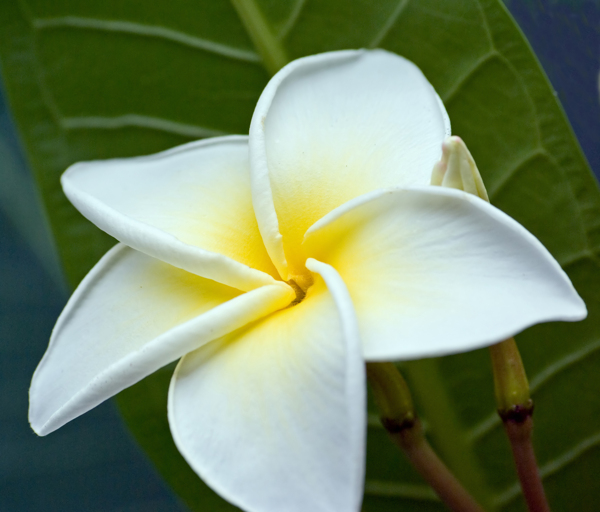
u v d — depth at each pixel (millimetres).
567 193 285
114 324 257
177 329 245
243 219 264
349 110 266
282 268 255
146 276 260
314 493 234
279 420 238
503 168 287
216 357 248
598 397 287
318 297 247
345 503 232
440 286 240
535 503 256
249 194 266
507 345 253
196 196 267
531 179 286
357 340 234
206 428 242
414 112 263
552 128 285
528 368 288
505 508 289
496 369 254
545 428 288
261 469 237
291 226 260
